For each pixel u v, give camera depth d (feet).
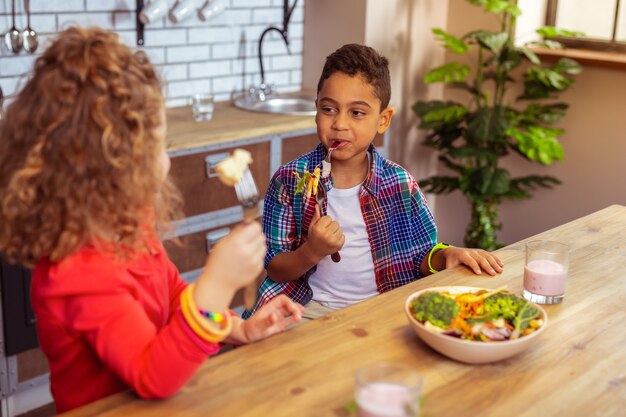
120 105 3.42
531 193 12.42
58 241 3.48
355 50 5.98
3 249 3.60
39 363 8.62
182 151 8.95
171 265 4.57
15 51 9.25
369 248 6.30
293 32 12.34
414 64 12.57
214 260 3.58
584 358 4.29
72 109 3.35
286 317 4.75
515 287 5.28
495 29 12.17
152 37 10.66
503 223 12.88
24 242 3.55
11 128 3.44
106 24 10.13
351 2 11.71
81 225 3.46
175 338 3.53
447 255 5.86
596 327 4.68
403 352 4.28
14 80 9.38
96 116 3.34
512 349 4.10
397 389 3.37
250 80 11.98
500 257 5.87
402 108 12.61
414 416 3.24
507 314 4.30
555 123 11.91
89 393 3.94
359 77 5.86
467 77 12.75
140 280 3.97
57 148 3.35
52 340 3.78
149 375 3.56
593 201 11.76
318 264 6.30
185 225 9.23
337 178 6.27
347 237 6.27
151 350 3.57
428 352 4.29
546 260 5.06
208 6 10.84
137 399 3.74
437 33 11.41
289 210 6.27
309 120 10.30
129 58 3.54
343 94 5.88
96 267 3.58
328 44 12.16
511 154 12.53
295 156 10.28
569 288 5.28
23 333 8.36
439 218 13.69
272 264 6.12
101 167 3.40
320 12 12.16
